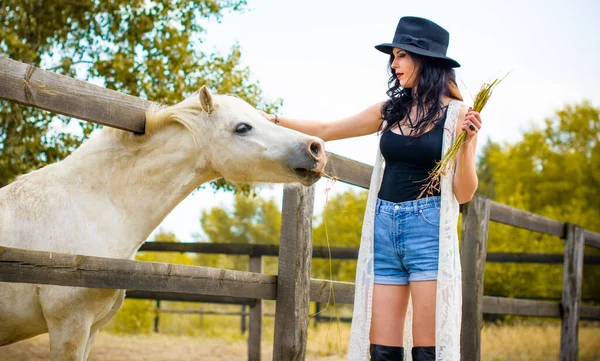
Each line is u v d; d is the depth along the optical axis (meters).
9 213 2.46
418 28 2.70
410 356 2.84
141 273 2.45
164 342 8.45
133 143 2.67
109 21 7.08
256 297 3.04
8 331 2.58
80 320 2.54
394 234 2.64
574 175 26.67
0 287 2.46
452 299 2.51
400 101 2.73
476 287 4.43
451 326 2.49
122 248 2.66
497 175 28.31
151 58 7.03
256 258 5.87
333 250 6.21
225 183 6.43
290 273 3.15
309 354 7.45
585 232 6.40
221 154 2.66
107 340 8.32
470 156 2.51
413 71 2.69
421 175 2.64
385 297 2.67
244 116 2.67
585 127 28.80
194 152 2.70
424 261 2.57
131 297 6.08
